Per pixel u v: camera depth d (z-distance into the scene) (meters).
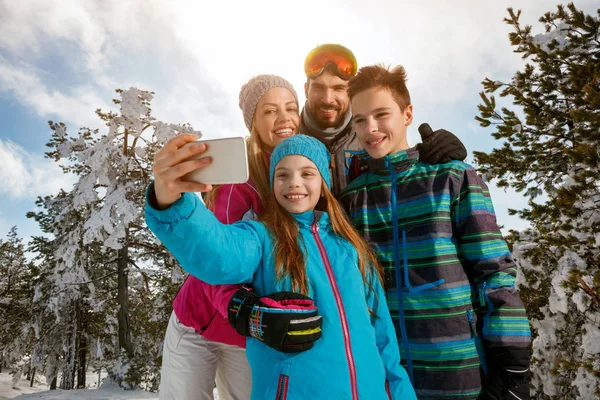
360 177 2.17
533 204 6.81
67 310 20.67
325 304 1.47
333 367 1.35
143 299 19.88
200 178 1.06
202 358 2.02
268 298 1.35
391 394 1.55
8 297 28.61
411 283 1.79
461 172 1.88
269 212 1.75
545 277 5.86
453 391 1.64
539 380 5.62
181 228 1.17
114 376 15.57
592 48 7.82
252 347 1.45
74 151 19.42
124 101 17.44
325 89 2.76
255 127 2.36
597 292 4.53
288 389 1.31
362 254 1.77
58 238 20.48
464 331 1.70
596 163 5.43
